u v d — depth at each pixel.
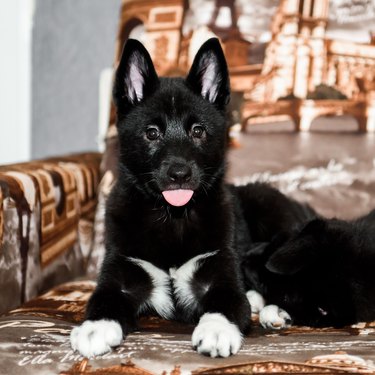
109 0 1.45
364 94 1.14
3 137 1.49
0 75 1.47
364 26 1.15
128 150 0.97
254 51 1.18
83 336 0.82
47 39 1.48
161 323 0.95
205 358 0.80
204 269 0.96
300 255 0.93
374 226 0.98
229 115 1.15
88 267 1.13
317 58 1.16
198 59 0.98
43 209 1.03
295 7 1.16
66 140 1.50
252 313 0.99
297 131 1.15
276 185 1.15
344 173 1.13
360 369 0.76
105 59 1.47
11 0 1.45
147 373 0.77
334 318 0.91
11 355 0.81
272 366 0.77
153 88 0.98
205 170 0.97
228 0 1.19
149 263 0.96
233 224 0.98
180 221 0.96
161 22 1.20
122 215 0.97
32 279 1.00
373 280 0.92
